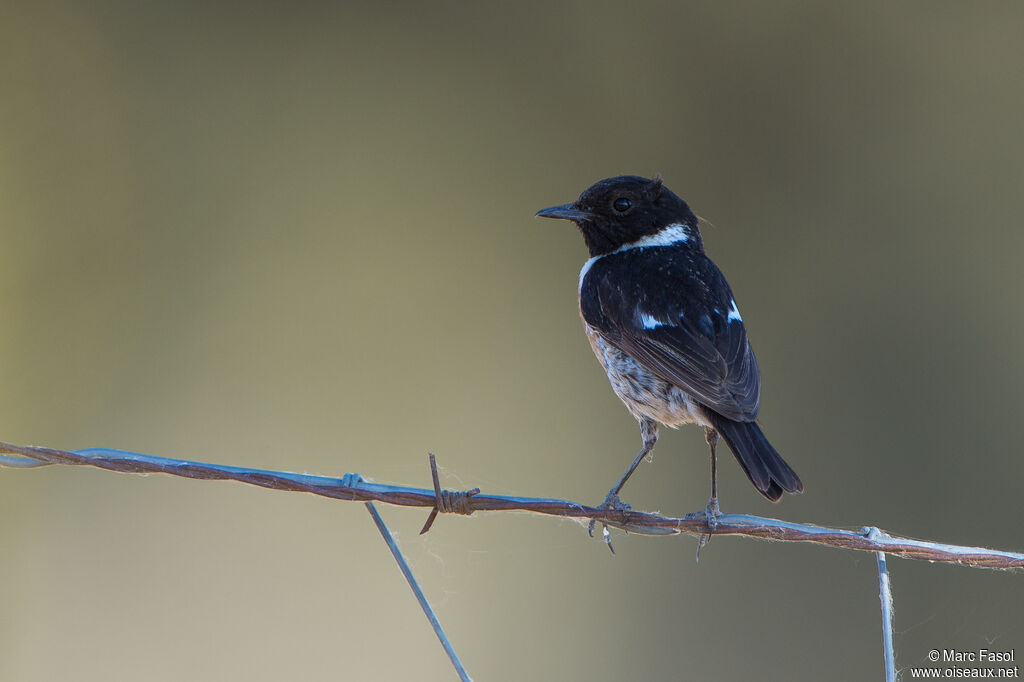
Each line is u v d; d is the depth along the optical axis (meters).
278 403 14.12
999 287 15.08
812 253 15.63
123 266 15.01
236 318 14.77
